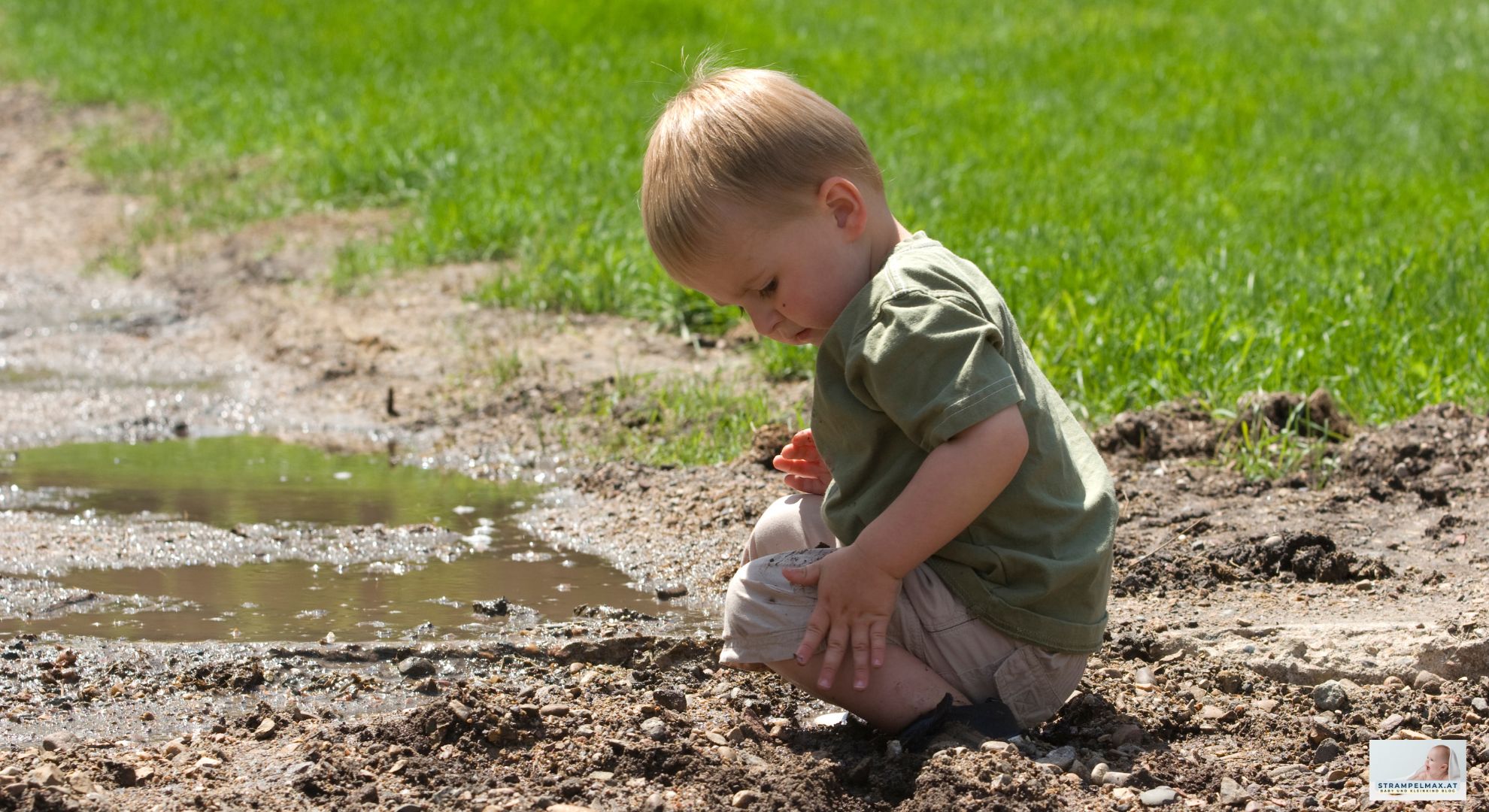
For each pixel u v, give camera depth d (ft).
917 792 8.34
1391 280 22.25
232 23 57.31
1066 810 8.38
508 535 15.15
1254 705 10.38
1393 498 15.10
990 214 28.48
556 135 36.86
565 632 12.01
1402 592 12.48
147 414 20.13
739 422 18.54
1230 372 18.79
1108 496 9.18
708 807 8.51
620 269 25.08
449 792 8.71
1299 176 33.35
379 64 48.47
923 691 9.09
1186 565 13.17
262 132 39.58
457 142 35.83
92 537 14.70
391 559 14.21
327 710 10.32
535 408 19.92
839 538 9.15
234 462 17.97
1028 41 58.90
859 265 9.09
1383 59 53.72
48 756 9.29
